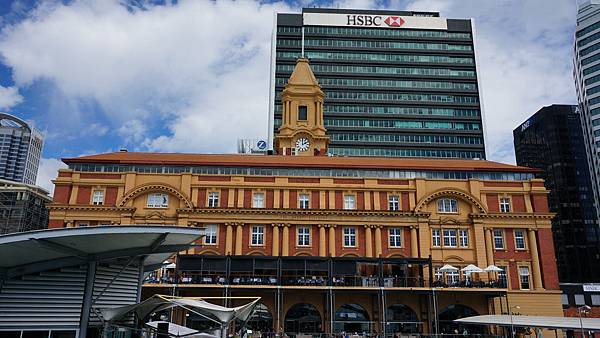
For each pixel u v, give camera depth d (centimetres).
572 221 15762
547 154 16850
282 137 8281
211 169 6384
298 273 5741
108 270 2736
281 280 5347
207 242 5919
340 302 5609
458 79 14362
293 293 5578
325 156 7275
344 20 14625
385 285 5419
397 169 6481
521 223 6172
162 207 6056
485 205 6209
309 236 6012
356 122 13750
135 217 5953
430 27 14788
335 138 13562
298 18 14600
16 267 2367
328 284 5334
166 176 6156
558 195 16125
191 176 6184
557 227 15875
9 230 7419
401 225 6069
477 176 6500
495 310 5753
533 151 17525
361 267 5831
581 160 16425
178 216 5947
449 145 13738
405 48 14525
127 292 2842
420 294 5638
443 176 6519
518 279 5997
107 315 2448
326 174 6456
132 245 2434
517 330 5494
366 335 5072
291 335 5028
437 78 14300
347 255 5944
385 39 14575
